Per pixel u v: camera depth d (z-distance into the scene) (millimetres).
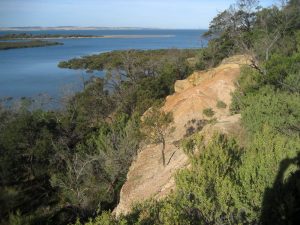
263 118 13438
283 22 38406
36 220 20578
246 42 41688
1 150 26547
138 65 53125
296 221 7598
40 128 28719
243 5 47312
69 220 20828
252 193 8273
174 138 22828
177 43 189375
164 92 41594
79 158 24766
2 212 19922
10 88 65750
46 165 27047
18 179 26594
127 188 17688
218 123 16016
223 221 7867
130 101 40062
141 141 22922
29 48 182250
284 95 14930
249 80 20797
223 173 9141
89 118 39438
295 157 9336
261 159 9406
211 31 56000
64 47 185875
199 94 27250
